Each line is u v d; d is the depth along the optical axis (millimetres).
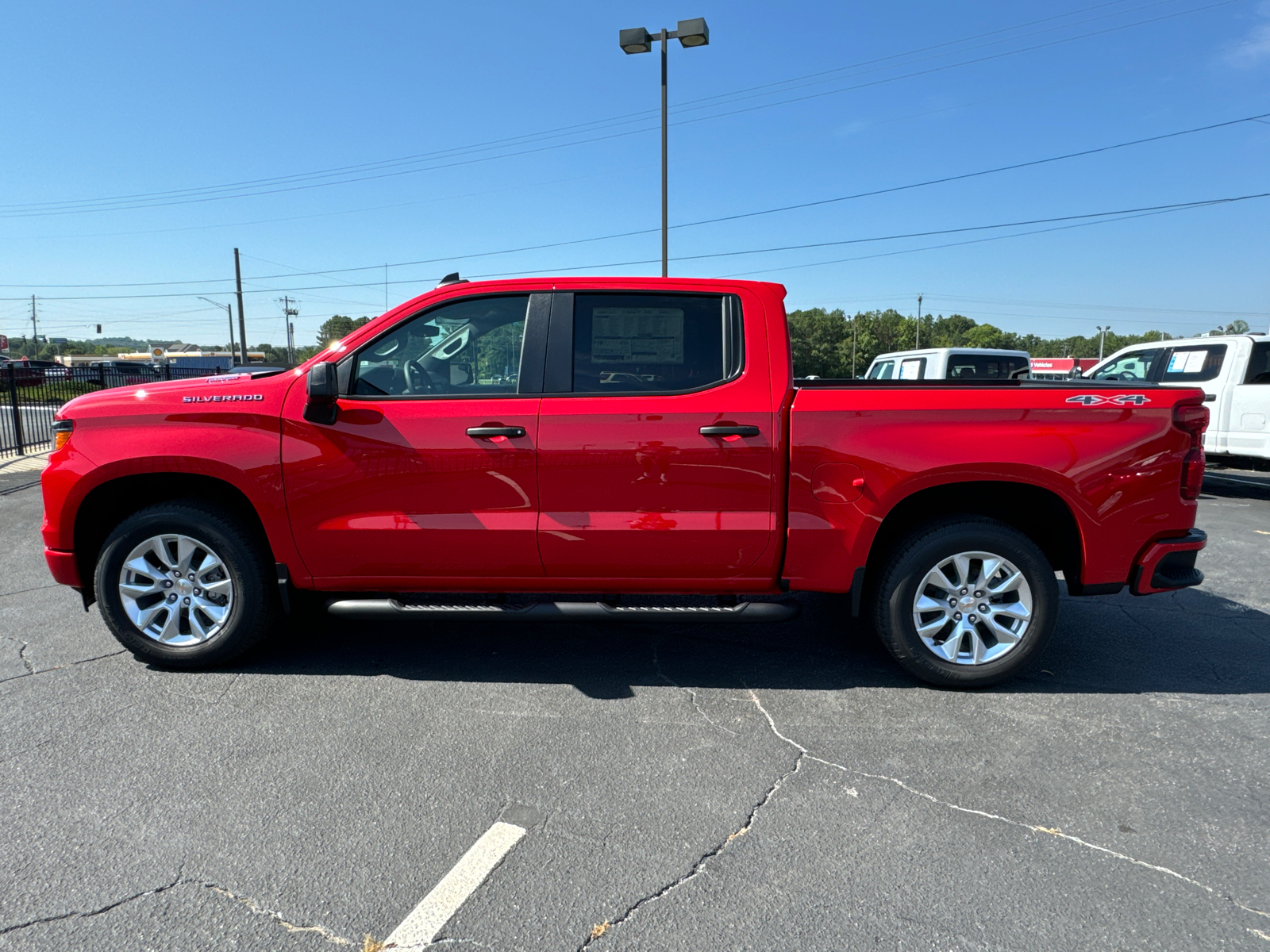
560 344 3629
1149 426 3498
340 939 2057
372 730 3236
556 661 4039
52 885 2252
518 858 2400
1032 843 2498
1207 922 2133
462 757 3023
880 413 3488
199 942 2039
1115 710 3480
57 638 4293
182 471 3611
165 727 3240
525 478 3543
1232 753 3094
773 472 3533
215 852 2414
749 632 4508
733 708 3479
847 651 4203
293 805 2676
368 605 3734
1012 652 3594
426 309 3680
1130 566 3561
